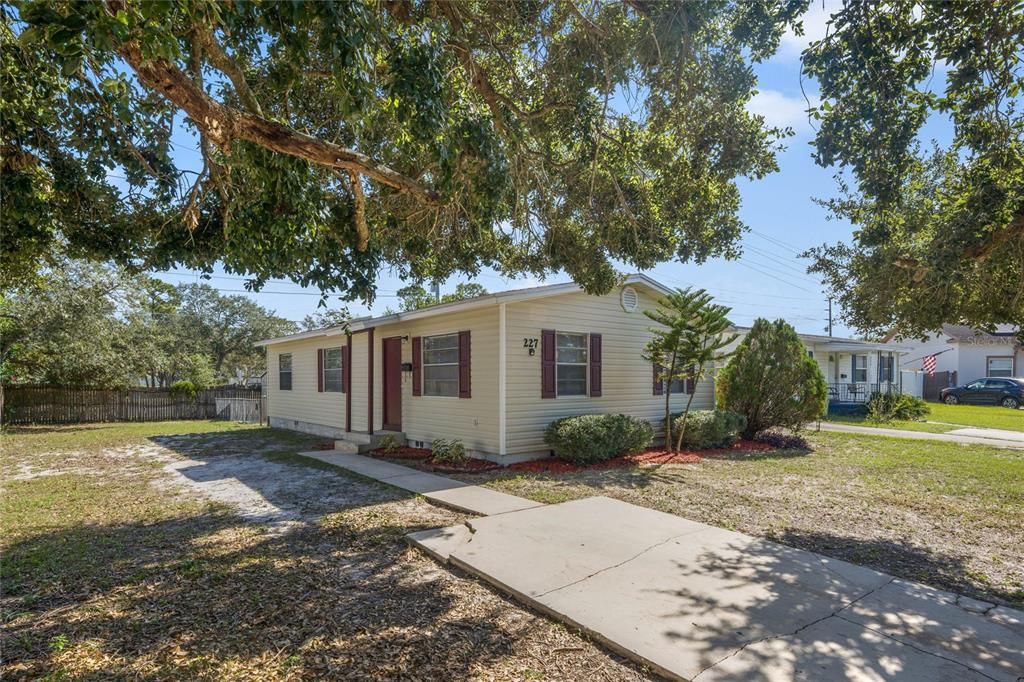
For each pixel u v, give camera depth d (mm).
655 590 3863
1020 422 16719
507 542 4879
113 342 18344
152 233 6406
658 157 6613
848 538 5227
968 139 4258
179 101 3750
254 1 3045
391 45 4406
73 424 17531
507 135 5941
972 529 5562
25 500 6832
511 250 8367
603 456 9102
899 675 2812
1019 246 4656
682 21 5020
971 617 3502
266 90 5742
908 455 10352
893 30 3848
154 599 3805
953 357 27719
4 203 5172
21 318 16016
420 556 4664
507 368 9219
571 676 2877
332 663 2984
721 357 10453
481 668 2945
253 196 5352
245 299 35062
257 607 3668
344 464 9289
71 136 5621
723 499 6715
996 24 3637
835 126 4309
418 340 11227
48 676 2846
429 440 10852
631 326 11305
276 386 17156
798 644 3123
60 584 4074
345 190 6488
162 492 7242
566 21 5910
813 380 11688
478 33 5906
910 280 5188
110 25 2627
